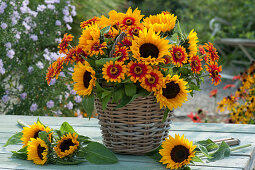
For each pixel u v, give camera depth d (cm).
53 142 256
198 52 264
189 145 244
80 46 255
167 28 257
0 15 438
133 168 248
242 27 1034
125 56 246
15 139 274
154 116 254
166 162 244
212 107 655
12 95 454
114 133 257
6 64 447
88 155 253
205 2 1110
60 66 257
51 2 475
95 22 268
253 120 463
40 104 448
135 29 254
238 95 486
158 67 247
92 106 251
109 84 250
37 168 248
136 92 251
